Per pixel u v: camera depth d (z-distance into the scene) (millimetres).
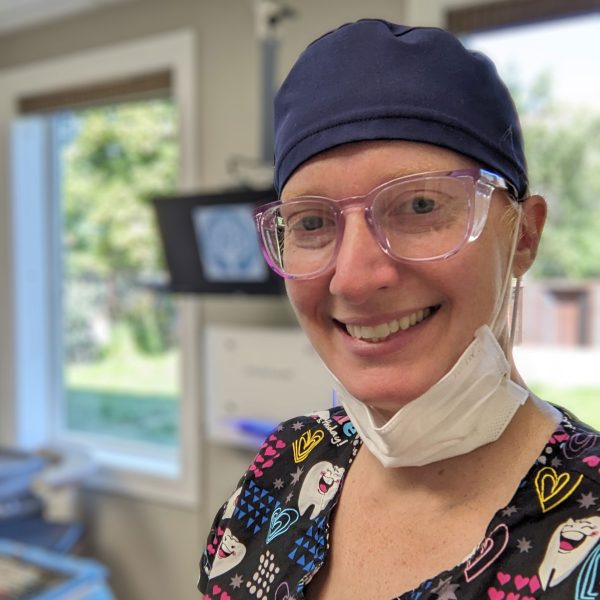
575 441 482
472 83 490
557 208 1460
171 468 2025
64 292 2373
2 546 1609
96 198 2232
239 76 1715
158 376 2152
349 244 484
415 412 500
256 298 1638
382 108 475
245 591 625
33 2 1985
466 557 468
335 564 570
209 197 1503
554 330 1485
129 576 2064
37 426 2355
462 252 469
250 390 1648
